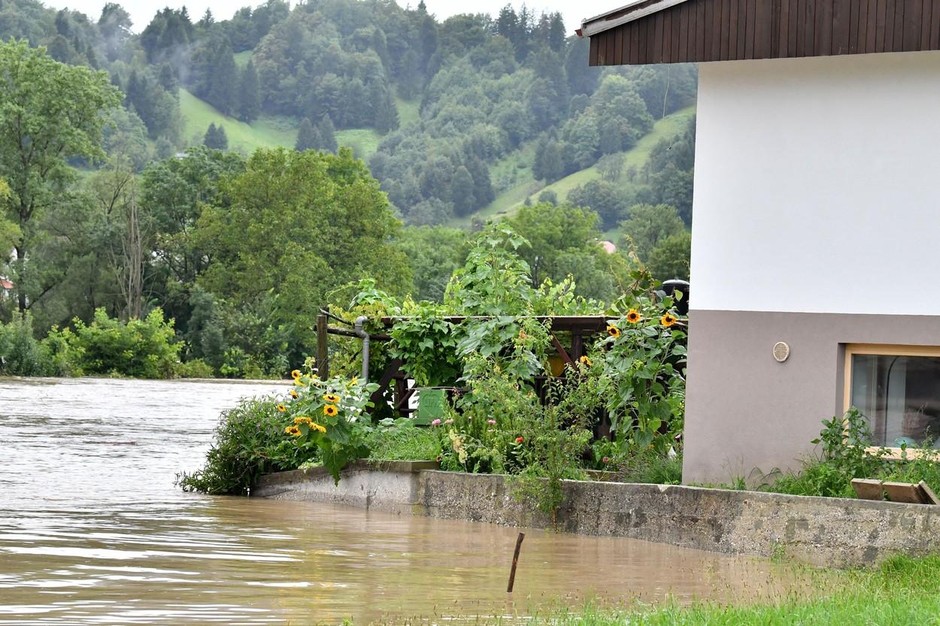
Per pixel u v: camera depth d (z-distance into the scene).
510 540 15.35
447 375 21.75
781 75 16.36
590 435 17.61
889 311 15.70
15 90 113.50
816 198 16.14
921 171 15.62
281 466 21.05
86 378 83.19
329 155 124.12
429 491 18.12
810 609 9.81
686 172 194.62
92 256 107.94
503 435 17.67
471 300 21.31
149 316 92.06
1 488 20.55
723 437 16.48
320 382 19.83
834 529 13.89
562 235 149.88
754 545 14.47
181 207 122.19
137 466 25.62
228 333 98.06
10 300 101.50
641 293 19.58
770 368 16.30
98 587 10.97
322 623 9.60
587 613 9.97
